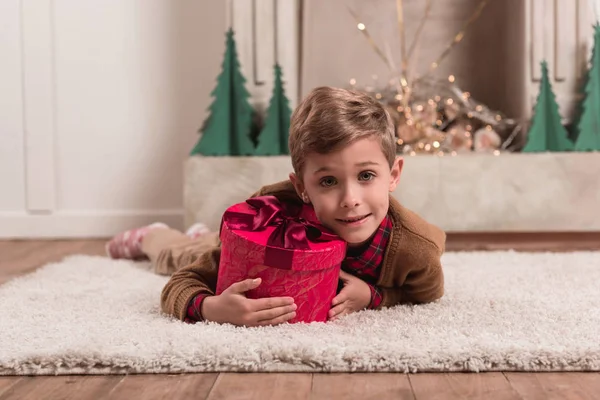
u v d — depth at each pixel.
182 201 3.28
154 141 3.27
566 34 2.88
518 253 2.29
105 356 1.02
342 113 1.18
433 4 3.34
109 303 1.47
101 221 3.24
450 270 1.94
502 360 1.02
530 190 2.76
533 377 0.99
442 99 3.28
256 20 2.91
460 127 2.96
